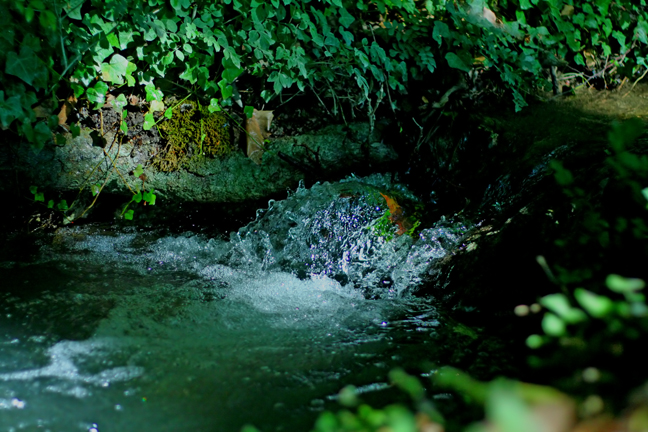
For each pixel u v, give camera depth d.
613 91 5.41
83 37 3.83
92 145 4.41
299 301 3.49
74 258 3.94
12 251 3.94
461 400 2.27
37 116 3.93
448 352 2.77
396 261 3.89
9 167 4.25
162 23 3.99
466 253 3.61
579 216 2.96
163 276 3.77
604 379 1.69
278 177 4.79
